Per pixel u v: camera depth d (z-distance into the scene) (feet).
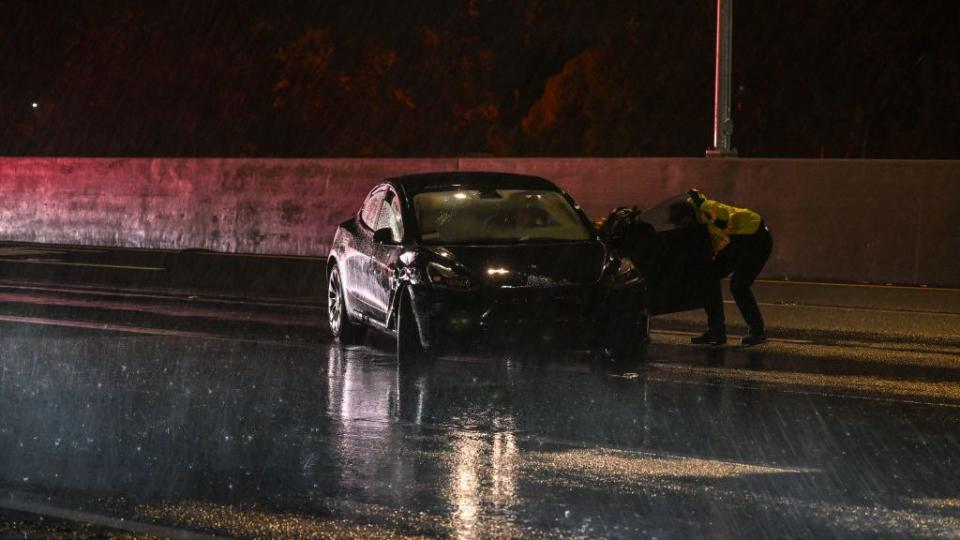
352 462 35.55
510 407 43.39
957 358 55.06
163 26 303.48
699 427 40.06
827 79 225.76
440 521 29.63
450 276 50.49
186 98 303.48
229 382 48.49
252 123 304.91
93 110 301.22
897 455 36.19
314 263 103.19
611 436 38.83
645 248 57.88
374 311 56.03
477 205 56.44
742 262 58.29
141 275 93.40
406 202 56.29
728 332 63.87
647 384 47.80
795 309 73.92
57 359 54.08
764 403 44.06
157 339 60.44
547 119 273.13
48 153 297.94
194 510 30.71
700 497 31.63
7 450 37.22
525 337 50.21
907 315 71.15
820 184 92.84
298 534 28.73
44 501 31.60
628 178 99.50
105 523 29.66
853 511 30.27
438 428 40.06
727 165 96.02
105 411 42.91
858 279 91.45
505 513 30.27
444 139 330.34
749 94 229.86
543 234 55.26
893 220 90.58
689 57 248.11
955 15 216.13
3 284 87.25
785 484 32.89
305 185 114.11
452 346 50.26
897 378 49.60
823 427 40.06
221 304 75.41
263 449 37.24
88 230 126.21
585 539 28.14
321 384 47.98
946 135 220.84
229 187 118.32
